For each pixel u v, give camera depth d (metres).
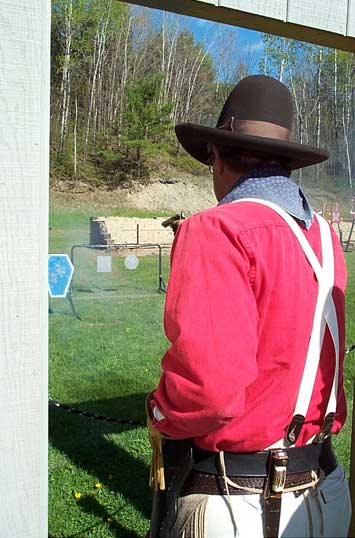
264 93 1.23
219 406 1.00
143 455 3.42
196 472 1.16
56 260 5.22
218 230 1.07
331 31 1.42
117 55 14.54
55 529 2.63
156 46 14.67
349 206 13.53
